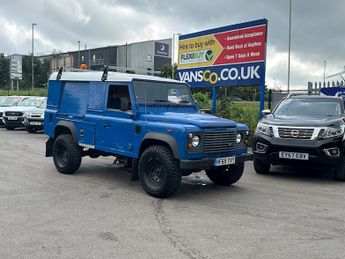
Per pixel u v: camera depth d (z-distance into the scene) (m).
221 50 15.22
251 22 13.95
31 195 7.37
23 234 5.30
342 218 6.29
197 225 5.81
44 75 72.56
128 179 8.95
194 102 9.02
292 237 5.38
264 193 7.91
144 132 7.54
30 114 19.12
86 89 9.02
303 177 9.64
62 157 9.47
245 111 16.31
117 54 78.38
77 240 5.12
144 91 8.12
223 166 7.97
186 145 6.91
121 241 5.11
